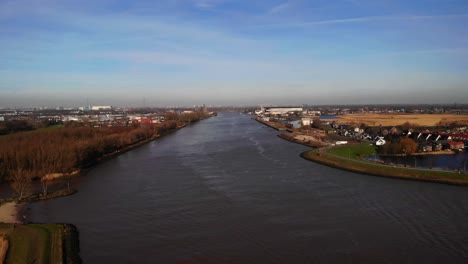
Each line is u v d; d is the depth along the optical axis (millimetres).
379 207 52438
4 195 62406
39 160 77562
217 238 42094
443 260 35844
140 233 43969
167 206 54094
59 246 39031
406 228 44062
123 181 71312
